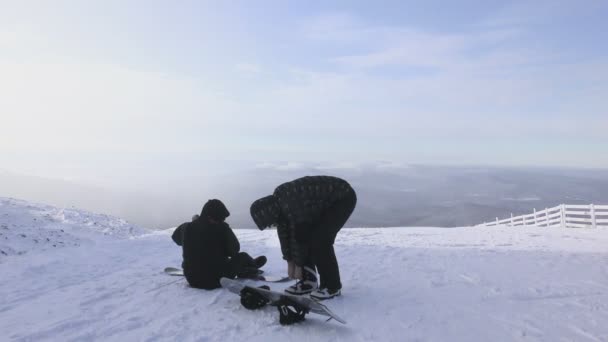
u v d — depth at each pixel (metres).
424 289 5.09
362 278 5.73
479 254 8.16
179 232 5.55
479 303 4.49
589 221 18.38
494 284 5.36
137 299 4.80
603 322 3.85
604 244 10.59
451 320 3.92
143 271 6.75
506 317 4.01
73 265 7.57
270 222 4.12
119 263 7.88
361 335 3.54
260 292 4.05
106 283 5.73
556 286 5.23
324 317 4.01
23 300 5.00
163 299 4.75
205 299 4.71
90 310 4.38
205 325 3.81
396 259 7.47
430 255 8.01
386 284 5.36
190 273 5.19
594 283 5.39
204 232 5.15
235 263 5.33
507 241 11.46
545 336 3.52
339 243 10.39
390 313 4.12
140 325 3.85
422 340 3.43
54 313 4.31
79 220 13.35
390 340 3.42
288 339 3.45
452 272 6.18
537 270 6.34
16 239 9.57
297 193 4.07
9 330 3.78
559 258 7.60
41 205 15.27
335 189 4.18
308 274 4.43
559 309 4.27
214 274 5.14
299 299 3.68
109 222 14.16
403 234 14.14
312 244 4.20
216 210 5.17
